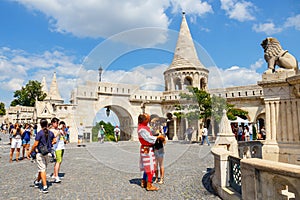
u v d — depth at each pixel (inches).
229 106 786.2
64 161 319.3
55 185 187.0
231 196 133.3
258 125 909.2
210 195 154.2
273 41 243.6
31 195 161.0
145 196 153.8
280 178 96.3
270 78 234.4
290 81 215.5
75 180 202.8
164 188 173.0
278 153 221.6
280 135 225.9
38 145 173.2
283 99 226.2
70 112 714.2
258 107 908.0
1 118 1519.4
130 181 196.5
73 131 693.9
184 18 1025.5
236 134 666.2
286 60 230.8
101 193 161.8
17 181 205.0
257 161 113.0
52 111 799.7
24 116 1411.2
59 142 204.1
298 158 208.5
